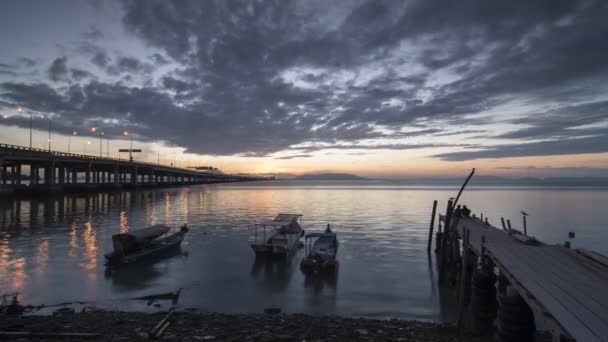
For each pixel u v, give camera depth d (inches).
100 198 3759.8
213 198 4466.0
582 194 5349.4
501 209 2987.2
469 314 716.7
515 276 500.4
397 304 772.0
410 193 6013.8
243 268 1058.1
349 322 620.4
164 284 904.3
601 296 414.6
